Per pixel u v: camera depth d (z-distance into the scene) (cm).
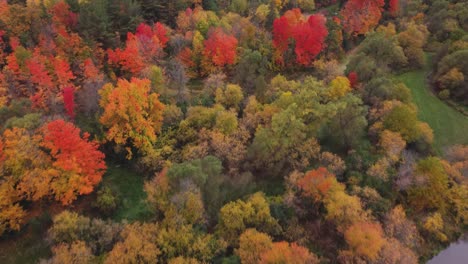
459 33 10206
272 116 6712
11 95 7056
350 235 4719
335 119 6725
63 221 4666
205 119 6788
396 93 7656
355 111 6688
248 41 9456
